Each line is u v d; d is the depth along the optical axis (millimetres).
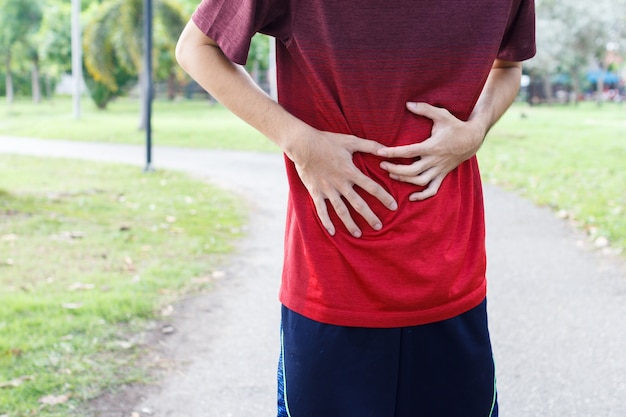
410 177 1472
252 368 3488
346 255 1486
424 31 1404
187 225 6766
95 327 3900
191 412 3012
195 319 4160
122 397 3107
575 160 11523
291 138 1466
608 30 24344
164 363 3510
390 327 1504
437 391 1572
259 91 1524
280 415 1620
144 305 4273
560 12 24438
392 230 1482
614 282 4793
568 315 4184
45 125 22391
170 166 11664
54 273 4934
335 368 1517
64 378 3230
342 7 1376
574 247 5770
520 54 1691
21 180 9492
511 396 3178
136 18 19688
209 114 30531
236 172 11000
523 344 3758
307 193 1548
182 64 1579
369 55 1404
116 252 5578
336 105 1471
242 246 6039
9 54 45188
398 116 1471
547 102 44406
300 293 1544
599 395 3168
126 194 8477
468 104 1514
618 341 3781
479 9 1419
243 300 4539
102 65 20234
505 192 8672
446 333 1546
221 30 1479
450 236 1538
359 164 1483
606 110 34750
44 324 3885
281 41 1523
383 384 1523
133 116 29516
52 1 43938
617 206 7137
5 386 3115
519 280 4887
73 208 7367
